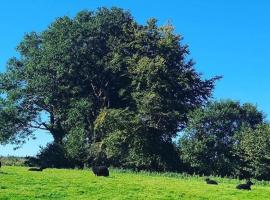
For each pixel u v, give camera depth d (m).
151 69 80.38
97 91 89.94
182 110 83.81
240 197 43.50
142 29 86.56
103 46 88.81
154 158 81.69
